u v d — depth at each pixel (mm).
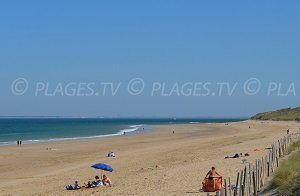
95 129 143250
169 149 57031
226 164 34406
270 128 112000
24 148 63406
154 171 33781
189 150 53625
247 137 77000
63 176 35594
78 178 34094
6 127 162250
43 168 41781
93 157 50000
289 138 48844
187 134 100188
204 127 140250
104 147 64062
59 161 47188
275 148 31703
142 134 104312
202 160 39875
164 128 141750
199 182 26969
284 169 23500
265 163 26266
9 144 72812
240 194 20109
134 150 57938
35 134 110062
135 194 24609
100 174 35344
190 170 32062
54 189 29359
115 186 28250
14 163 45906
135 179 30188
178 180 28031
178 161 41031
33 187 30734
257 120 179625
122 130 133750
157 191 25000
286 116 169500
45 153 56031
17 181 33969
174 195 23656
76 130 135625
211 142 68000
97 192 26578
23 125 190375
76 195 26281
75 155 53125
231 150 48438
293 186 20922
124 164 41562
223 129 121312
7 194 28344
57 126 176250
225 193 18062
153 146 64125
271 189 22172
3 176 36938
